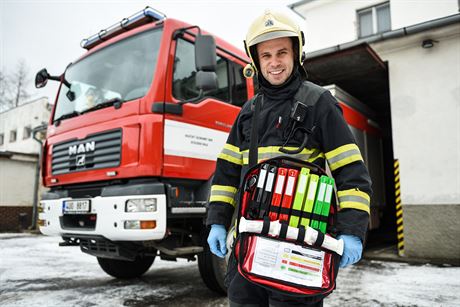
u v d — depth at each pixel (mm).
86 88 3771
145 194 2828
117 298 3453
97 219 2992
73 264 5543
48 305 3207
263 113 1399
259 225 1200
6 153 13078
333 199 1245
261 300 1371
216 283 3418
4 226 13094
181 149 3168
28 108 18578
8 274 4727
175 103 3201
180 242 3404
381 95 8000
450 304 3223
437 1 10016
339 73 6605
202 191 3350
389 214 8617
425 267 5043
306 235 1158
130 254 3213
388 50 6215
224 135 3662
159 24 3436
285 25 1380
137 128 3039
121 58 3594
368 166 6879
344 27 12086
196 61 3045
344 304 3229
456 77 5641
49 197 3660
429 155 5750
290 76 1408
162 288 3889
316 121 1334
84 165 3363
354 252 1175
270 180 1255
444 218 5551
